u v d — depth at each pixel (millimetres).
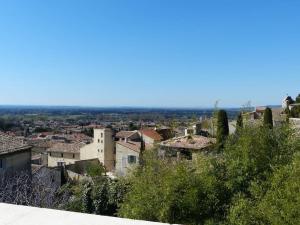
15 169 28859
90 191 23766
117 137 67625
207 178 14297
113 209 23406
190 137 40125
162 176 15164
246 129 15852
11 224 2559
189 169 15500
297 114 56094
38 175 28797
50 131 140375
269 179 13273
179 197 14000
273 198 11289
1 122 154375
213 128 40656
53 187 25828
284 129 16062
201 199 14180
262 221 11789
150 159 17500
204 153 17688
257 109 58094
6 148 28484
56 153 69938
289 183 11219
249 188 13484
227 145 16281
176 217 14086
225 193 14375
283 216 10609
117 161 48688
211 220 13562
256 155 14641
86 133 127812
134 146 49156
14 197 20156
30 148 30875
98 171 43031
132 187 15930
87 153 66750
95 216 2723
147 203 14148
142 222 2611
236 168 14398
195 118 54219
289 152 15070
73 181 39781
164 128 69188
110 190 23406
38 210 2834
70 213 2773
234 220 12273
